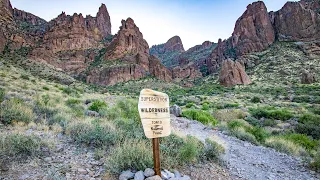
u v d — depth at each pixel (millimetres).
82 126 7066
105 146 5766
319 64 103000
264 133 13969
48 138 6172
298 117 27000
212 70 165625
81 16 180250
